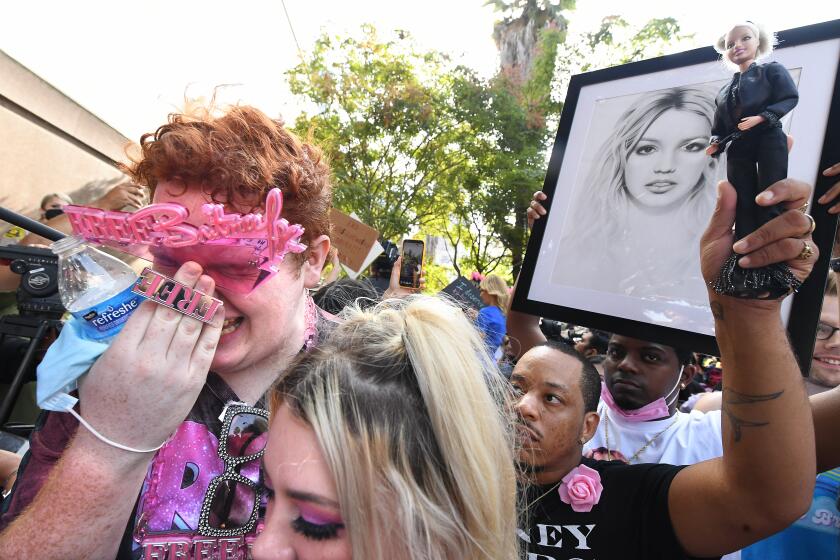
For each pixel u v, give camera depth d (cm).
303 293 129
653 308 137
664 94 147
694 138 139
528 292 161
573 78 167
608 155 154
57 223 284
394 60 1193
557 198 162
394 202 1200
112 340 90
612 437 209
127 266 95
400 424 79
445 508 78
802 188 82
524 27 1308
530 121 1197
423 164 1197
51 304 188
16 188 407
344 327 97
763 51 88
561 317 152
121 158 550
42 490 89
